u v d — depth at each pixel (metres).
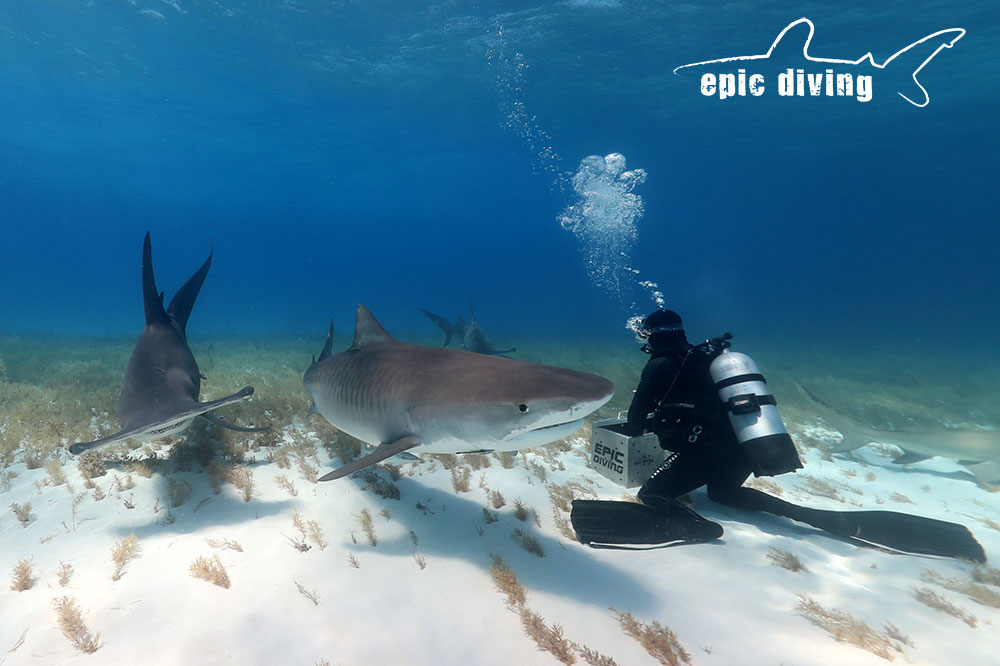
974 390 11.09
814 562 3.29
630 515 3.50
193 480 4.09
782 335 29.62
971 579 3.15
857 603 2.81
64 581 2.66
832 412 6.02
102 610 2.39
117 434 2.87
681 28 21.08
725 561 3.21
